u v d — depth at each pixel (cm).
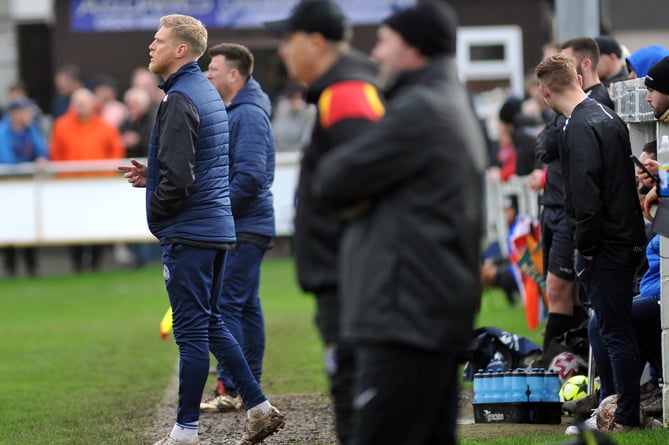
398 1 7444
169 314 2603
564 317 2692
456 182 1383
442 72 1430
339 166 1386
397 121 1377
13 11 8138
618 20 5494
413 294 1371
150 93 6397
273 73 7494
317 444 2272
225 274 2653
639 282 2469
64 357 3672
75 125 6262
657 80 2128
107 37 7619
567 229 2666
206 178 2231
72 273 6438
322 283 1614
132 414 2719
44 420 2675
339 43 1562
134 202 6303
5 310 4997
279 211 6272
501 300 4541
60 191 6256
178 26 2247
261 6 7488
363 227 1413
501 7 7512
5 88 8225
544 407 2405
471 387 2859
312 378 3089
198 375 2220
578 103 2241
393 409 1390
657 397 2336
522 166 3678
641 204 2372
